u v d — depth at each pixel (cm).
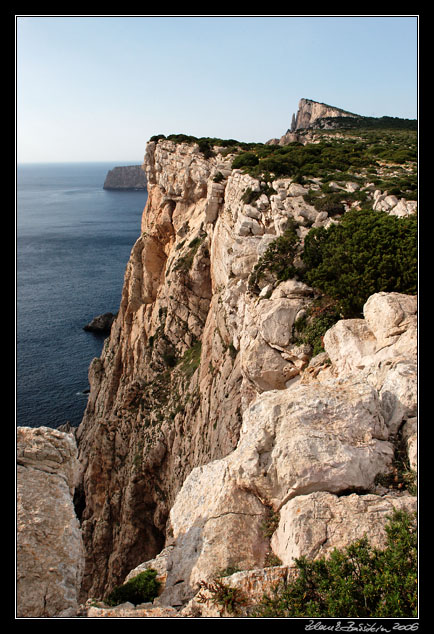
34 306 10419
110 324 9150
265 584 780
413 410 1024
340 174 3241
